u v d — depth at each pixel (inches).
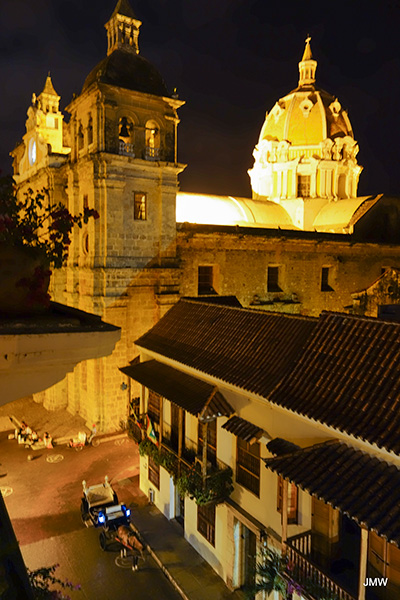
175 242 1286.9
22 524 811.4
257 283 1470.2
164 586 666.2
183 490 644.1
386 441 411.5
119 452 1093.8
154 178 1250.6
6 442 1158.3
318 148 1983.3
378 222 1771.7
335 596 421.4
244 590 636.7
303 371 542.0
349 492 413.4
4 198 188.9
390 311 705.6
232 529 629.6
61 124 1552.7
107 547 753.6
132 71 1216.2
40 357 160.2
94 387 1203.2
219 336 748.0
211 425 682.8
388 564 425.1
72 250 1293.1
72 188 1273.4
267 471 569.0
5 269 173.2
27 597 153.1
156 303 1269.7
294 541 484.4
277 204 1947.6
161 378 758.5
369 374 488.4
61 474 991.6
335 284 1657.2
